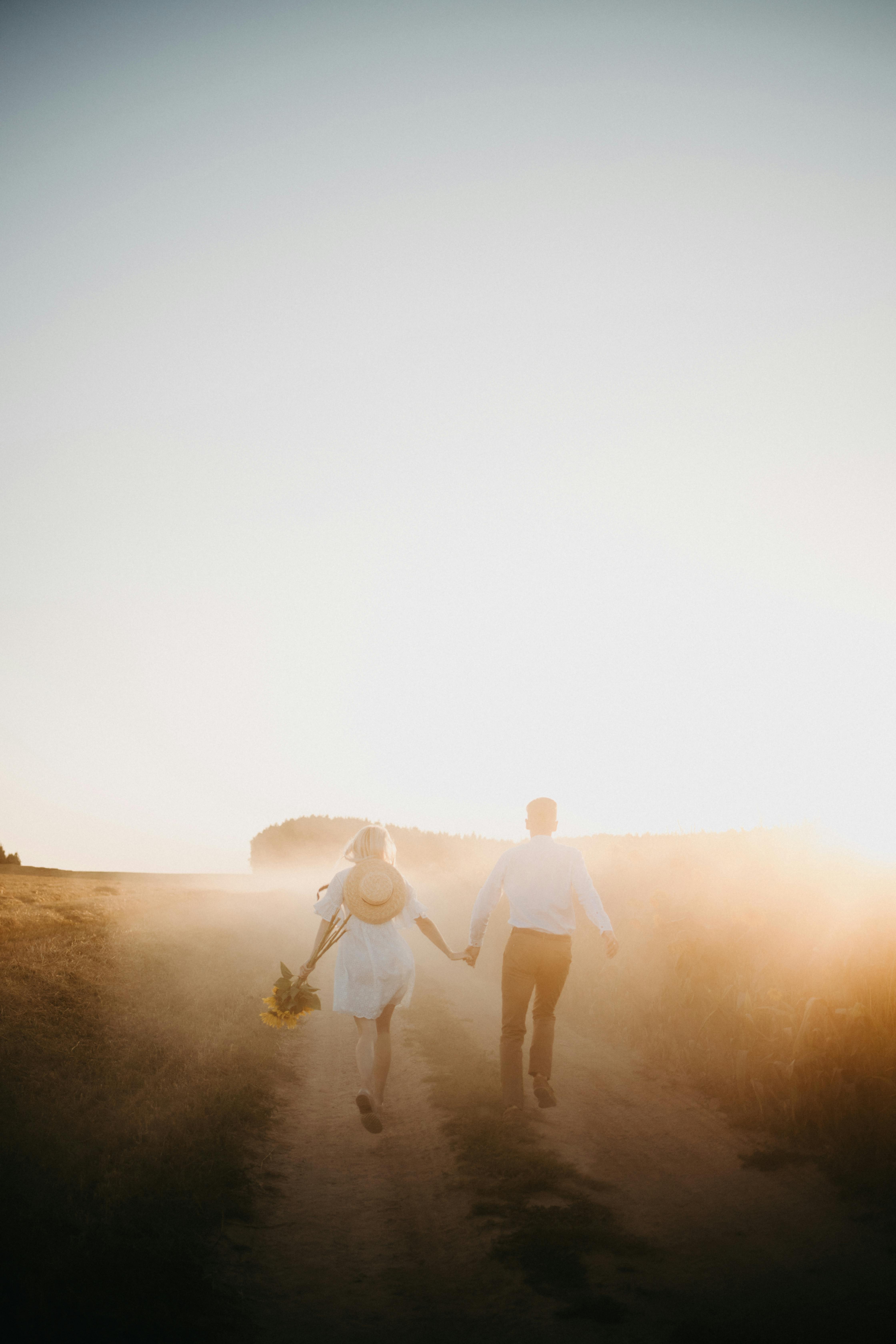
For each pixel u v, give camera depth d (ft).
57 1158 13.56
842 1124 15.31
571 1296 10.44
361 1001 17.17
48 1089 17.22
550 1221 12.69
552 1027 17.93
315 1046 26.25
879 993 17.19
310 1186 14.70
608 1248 11.78
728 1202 13.33
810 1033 16.58
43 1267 9.78
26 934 36.99
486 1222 12.88
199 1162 14.37
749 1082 17.94
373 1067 17.43
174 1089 18.40
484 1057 23.49
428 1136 17.31
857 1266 10.94
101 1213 11.73
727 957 22.06
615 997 26.94
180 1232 11.68
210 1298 10.13
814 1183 13.85
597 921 18.35
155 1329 9.07
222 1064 21.03
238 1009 28.73
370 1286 10.98
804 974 19.75
